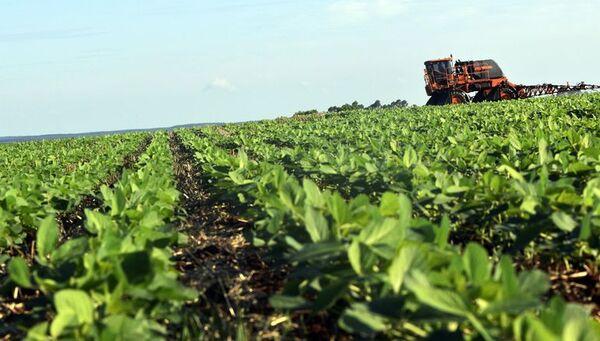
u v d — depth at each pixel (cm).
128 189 750
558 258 502
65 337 319
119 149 2228
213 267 566
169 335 410
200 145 1823
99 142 3453
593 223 443
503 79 4650
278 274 536
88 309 330
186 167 1522
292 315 436
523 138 1085
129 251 418
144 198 687
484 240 575
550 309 298
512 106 2833
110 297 361
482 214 564
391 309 301
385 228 379
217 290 502
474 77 4612
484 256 320
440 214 605
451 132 1477
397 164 808
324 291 345
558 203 488
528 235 447
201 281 522
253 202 680
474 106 3462
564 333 243
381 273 349
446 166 824
